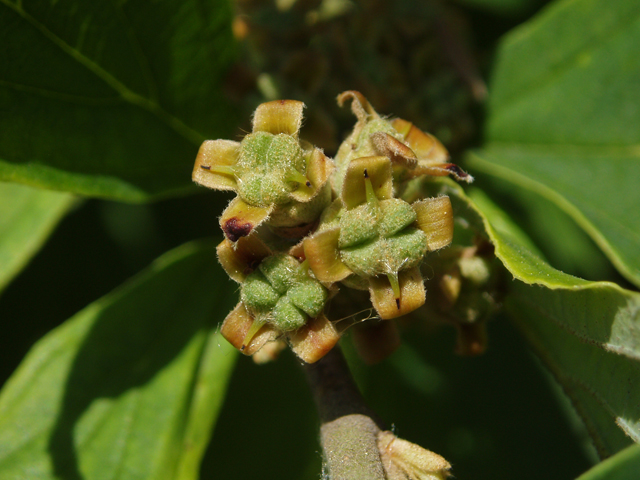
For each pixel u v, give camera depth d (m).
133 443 0.11
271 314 0.09
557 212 0.13
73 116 0.11
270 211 0.09
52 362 0.11
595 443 0.10
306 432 0.13
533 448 0.13
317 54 0.11
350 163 0.09
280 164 0.09
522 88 0.12
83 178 0.11
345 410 0.09
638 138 0.12
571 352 0.10
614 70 0.12
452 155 0.12
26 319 0.13
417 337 0.13
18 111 0.10
